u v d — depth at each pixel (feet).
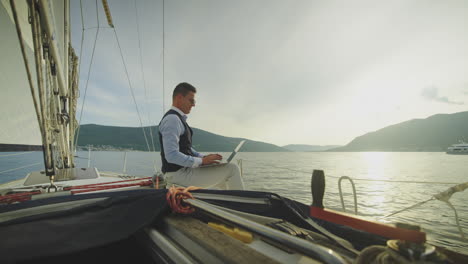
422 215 20.53
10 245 2.40
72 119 12.73
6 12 12.08
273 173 67.62
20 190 5.60
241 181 7.29
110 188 5.91
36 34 5.21
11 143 13.53
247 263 1.94
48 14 5.91
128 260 3.35
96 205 3.41
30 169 55.62
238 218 2.48
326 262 1.63
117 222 3.08
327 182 49.62
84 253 3.10
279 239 1.98
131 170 65.26
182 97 8.05
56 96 7.95
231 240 2.39
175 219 3.19
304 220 3.85
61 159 10.25
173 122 7.27
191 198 3.47
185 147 7.98
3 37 12.43
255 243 3.07
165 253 2.67
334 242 3.32
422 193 34.99
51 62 7.25
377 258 1.83
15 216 3.28
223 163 7.29
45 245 2.49
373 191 37.35
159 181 6.33
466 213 20.85
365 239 3.32
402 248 1.70
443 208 23.00
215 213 2.79
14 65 13.43
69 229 2.83
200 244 2.41
